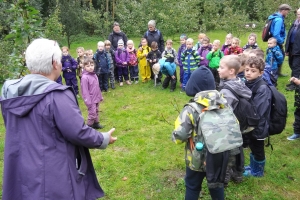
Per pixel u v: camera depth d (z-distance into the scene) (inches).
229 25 524.1
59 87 75.7
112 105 260.7
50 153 74.3
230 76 121.0
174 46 543.5
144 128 206.2
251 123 113.3
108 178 147.0
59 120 73.6
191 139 95.9
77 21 673.0
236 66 119.5
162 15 529.0
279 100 125.0
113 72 314.3
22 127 75.7
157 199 129.0
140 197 130.5
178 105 251.0
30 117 74.8
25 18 133.9
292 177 139.1
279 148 164.6
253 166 137.1
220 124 89.9
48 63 77.8
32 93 74.4
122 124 214.8
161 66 286.2
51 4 722.8
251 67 123.3
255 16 780.6
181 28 534.9
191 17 561.0
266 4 586.9
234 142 90.0
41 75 78.5
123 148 177.6
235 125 91.8
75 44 759.1
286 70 328.5
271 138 177.0
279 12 271.9
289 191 129.2
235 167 101.3
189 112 93.0
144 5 612.7
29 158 74.6
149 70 334.3
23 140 75.4
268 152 160.9
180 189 134.3
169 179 142.9
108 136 83.1
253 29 627.8
